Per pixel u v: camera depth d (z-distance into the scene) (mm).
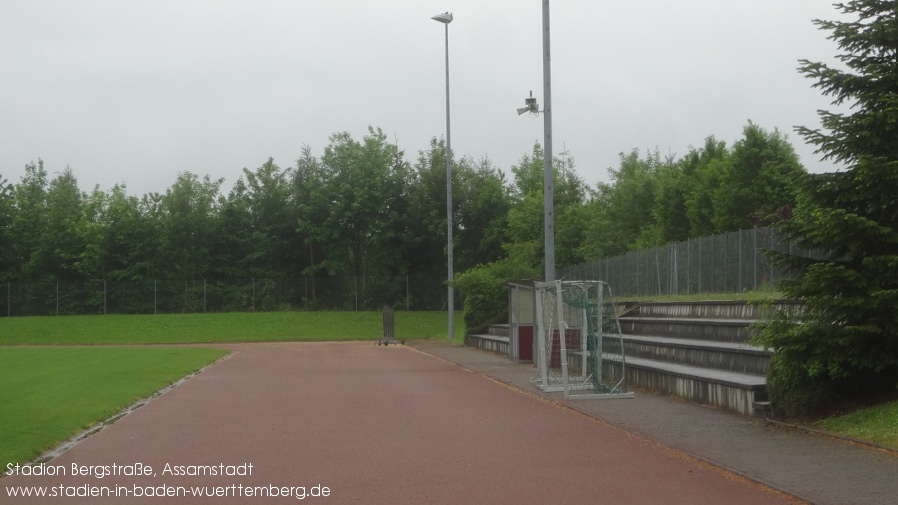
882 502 7875
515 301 29016
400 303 67375
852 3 12195
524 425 13664
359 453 11281
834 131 12219
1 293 64750
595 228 65562
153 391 20312
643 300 32125
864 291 11641
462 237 75375
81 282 72438
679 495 8516
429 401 17406
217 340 54438
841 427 11492
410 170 77062
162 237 73438
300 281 67375
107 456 11422
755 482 8953
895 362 11531
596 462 10328
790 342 12000
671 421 13477
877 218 12086
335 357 34406
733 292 26859
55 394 18922
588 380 18156
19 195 76750
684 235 56625
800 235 12430
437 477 9625
